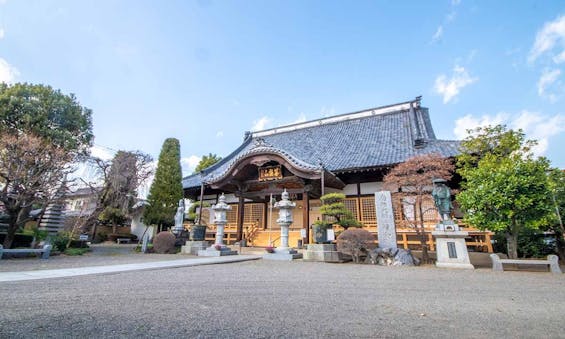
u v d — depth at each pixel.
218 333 2.90
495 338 2.94
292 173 15.97
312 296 4.78
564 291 5.43
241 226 17.28
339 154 19.23
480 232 12.46
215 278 6.43
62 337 2.70
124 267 7.79
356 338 2.85
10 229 11.80
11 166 11.48
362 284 5.98
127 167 19.16
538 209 8.69
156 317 3.42
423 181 11.12
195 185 21.59
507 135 11.91
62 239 13.73
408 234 13.73
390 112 23.59
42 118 16.94
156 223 19.81
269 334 2.90
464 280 6.61
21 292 4.61
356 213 16.39
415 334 3.01
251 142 29.25
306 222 15.23
